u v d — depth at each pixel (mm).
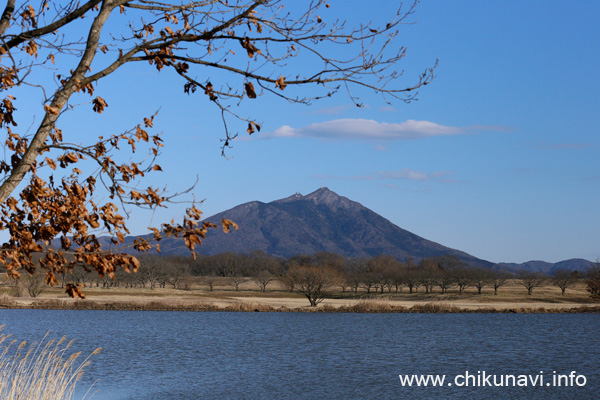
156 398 39469
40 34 7691
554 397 43125
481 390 45625
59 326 89062
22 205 7348
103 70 7973
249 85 8398
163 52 8469
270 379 48625
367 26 8227
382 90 8281
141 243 7234
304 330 92438
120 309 124250
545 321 113875
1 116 7930
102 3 8039
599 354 69125
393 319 113938
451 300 171250
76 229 7215
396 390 44938
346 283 197000
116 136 7801
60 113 7660
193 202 7254
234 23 8367
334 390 44406
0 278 140625
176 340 76188
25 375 17844
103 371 49219
